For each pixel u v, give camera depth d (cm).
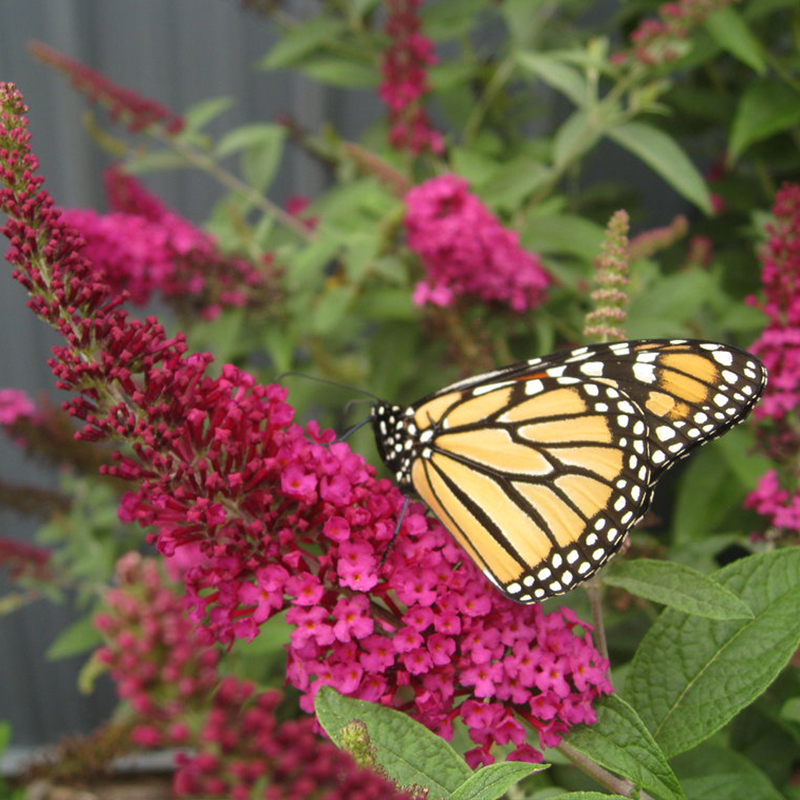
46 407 28
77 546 34
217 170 31
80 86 31
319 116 42
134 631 9
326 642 14
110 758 25
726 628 15
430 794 13
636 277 25
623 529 15
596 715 14
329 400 29
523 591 15
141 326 14
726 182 34
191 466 14
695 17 26
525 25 33
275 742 10
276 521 14
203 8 42
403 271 26
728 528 28
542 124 42
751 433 24
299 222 32
